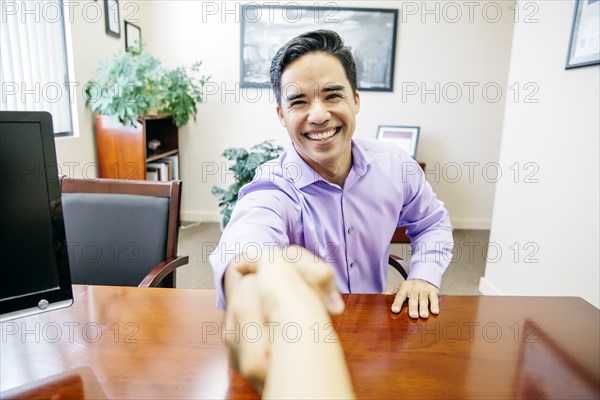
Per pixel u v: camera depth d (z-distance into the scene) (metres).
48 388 0.51
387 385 0.52
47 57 1.98
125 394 0.50
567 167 1.58
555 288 1.64
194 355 0.58
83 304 0.73
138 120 2.36
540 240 1.75
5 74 1.71
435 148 3.23
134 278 1.20
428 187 1.06
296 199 0.82
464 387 0.52
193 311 0.70
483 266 2.63
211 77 3.11
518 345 0.61
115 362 0.56
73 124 2.20
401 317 0.69
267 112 3.15
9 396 0.50
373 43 3.04
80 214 1.21
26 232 0.53
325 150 0.77
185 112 2.69
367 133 3.19
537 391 0.51
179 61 3.08
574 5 1.55
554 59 1.69
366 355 0.58
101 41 2.44
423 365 0.56
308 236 0.84
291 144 0.88
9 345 0.60
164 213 1.20
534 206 1.80
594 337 0.64
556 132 1.66
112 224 1.21
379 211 0.92
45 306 0.55
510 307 0.74
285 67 0.72
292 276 0.19
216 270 0.35
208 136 3.20
